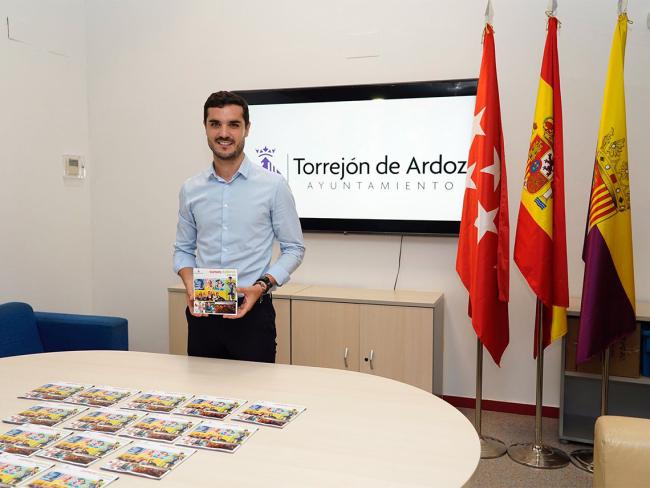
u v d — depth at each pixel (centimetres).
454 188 339
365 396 165
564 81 323
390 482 116
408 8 347
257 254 215
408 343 319
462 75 341
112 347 295
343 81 363
